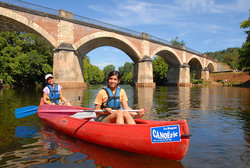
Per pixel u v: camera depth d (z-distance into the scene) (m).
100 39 25.62
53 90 4.80
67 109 3.71
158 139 2.53
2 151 2.82
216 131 3.94
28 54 26.86
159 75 48.84
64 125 3.78
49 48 30.86
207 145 3.08
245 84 35.41
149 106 7.72
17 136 3.56
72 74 20.53
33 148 2.95
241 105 8.12
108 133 2.97
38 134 3.71
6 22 18.28
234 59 75.56
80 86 22.05
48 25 19.27
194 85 43.06
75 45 21.28
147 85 31.06
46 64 29.14
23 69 25.95
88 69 55.97
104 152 2.80
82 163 2.41
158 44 34.50
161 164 2.39
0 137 3.49
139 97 11.93
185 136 2.35
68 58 20.22
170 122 2.48
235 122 4.80
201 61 52.00
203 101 9.70
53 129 4.09
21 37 29.09
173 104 8.41
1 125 4.39
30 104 8.03
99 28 23.77
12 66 24.58
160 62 48.94
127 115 3.11
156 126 2.57
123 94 3.43
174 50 39.03
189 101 9.66
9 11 16.64
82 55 27.16
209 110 6.75
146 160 2.52
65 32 20.33
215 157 2.60
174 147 2.43
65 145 3.09
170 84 44.94
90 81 61.16
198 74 54.81
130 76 90.88
